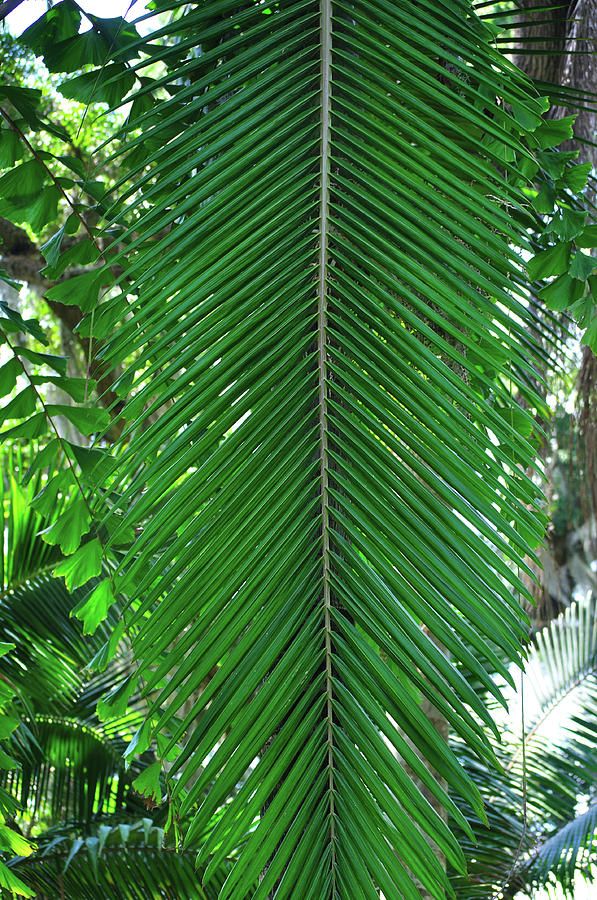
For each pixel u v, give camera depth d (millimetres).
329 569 1887
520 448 1953
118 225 2750
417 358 1903
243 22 2150
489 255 1946
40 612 5703
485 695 6723
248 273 1951
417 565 1825
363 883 1741
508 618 1802
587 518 5715
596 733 7109
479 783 6496
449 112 2328
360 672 1826
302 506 1906
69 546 2844
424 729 1779
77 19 2562
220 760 1804
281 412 1907
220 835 1791
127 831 5074
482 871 6238
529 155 2012
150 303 1982
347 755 1809
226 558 1860
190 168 2031
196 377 2006
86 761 6367
